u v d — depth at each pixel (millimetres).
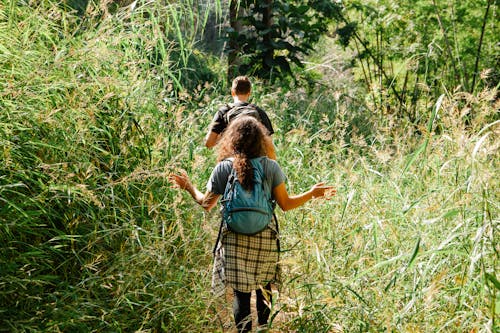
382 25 11609
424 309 3516
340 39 12062
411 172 5438
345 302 3783
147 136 4543
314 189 3840
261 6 10352
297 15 10805
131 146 4344
